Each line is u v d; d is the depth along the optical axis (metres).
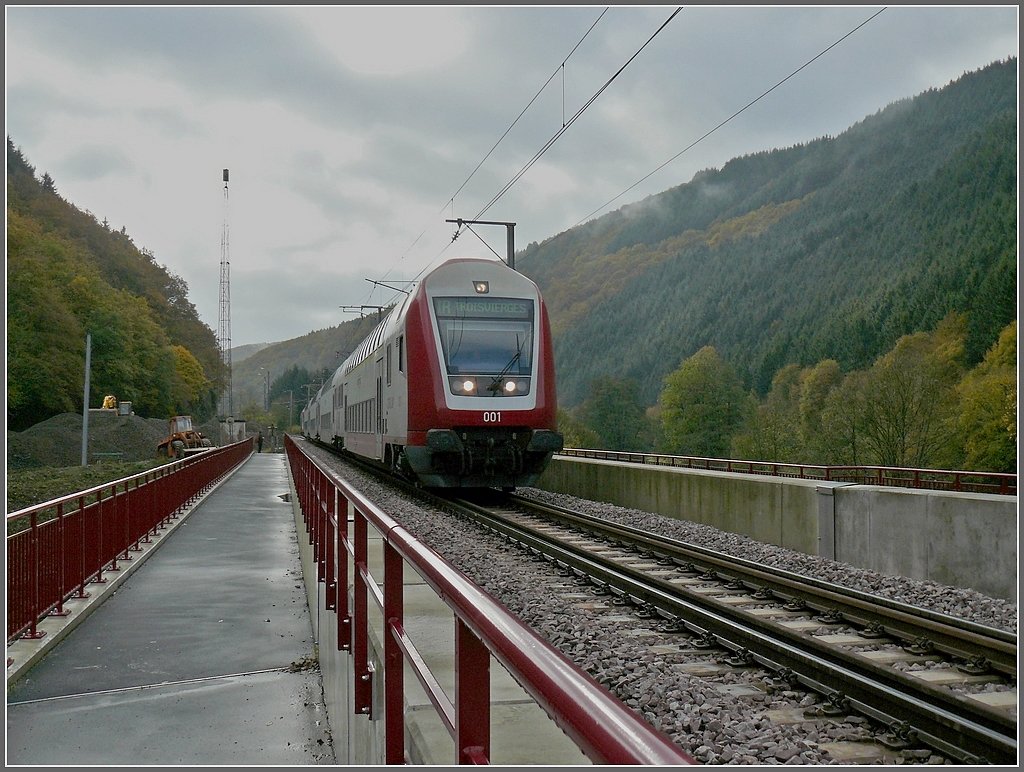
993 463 50.38
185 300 127.00
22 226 64.50
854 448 54.22
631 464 17.25
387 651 3.62
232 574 10.99
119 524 11.16
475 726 2.18
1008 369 53.69
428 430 15.47
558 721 1.44
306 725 5.90
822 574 9.87
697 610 6.77
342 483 5.82
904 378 52.94
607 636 6.40
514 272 16.80
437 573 2.37
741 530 12.92
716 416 72.12
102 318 74.38
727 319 142.38
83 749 5.33
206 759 5.24
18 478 32.06
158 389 86.50
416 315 16.02
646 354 150.88
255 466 42.78
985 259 87.38
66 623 7.99
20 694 6.35
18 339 59.25
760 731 4.41
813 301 123.69
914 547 9.53
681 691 4.92
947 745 4.24
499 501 17.80
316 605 8.04
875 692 4.81
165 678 6.79
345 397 29.31
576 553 10.45
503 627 1.78
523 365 15.88
